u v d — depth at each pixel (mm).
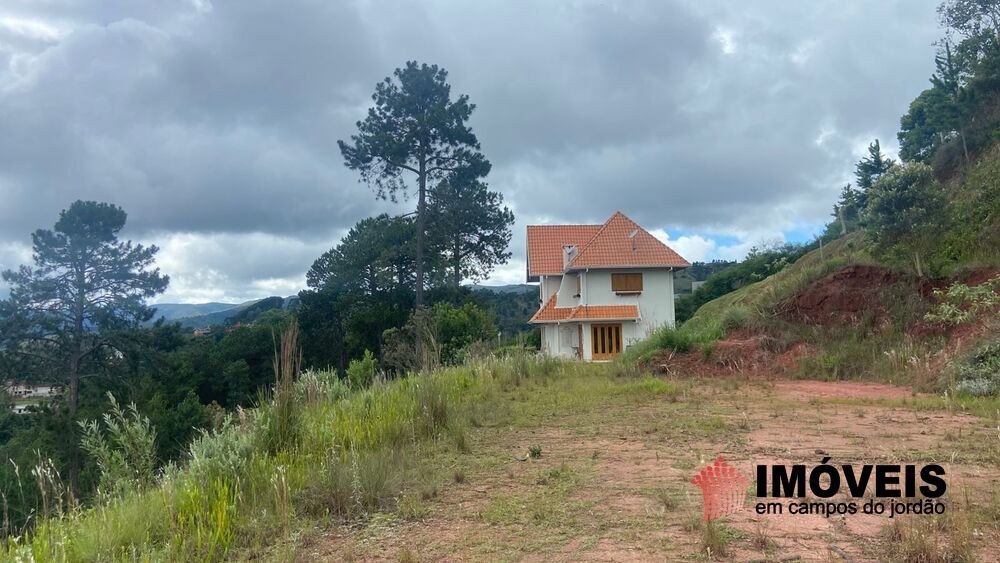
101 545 4746
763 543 4363
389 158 41719
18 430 35781
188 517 5168
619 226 36906
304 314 54188
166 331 44344
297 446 7305
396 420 8781
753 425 8977
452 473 6734
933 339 15688
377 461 6562
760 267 56125
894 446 7312
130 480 6035
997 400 10648
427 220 44312
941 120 33531
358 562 4414
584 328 34875
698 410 10539
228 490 5715
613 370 17375
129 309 43344
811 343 17375
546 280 40656
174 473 6312
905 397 11680
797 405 10961
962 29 32469
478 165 44031
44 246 41344
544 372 16875
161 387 42594
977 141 28719
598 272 35406
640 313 34812
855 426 8781
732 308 20750
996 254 17531
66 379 40625
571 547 4469
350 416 8750
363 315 50094
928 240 18078
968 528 4363
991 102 29578
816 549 4273
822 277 19531
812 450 7219
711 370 17062
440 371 13531
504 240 50250
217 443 6605
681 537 4566
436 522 5199
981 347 13281
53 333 40656
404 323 49094
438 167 44562
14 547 4691
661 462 6902
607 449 7695
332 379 12508
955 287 15844
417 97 43156
